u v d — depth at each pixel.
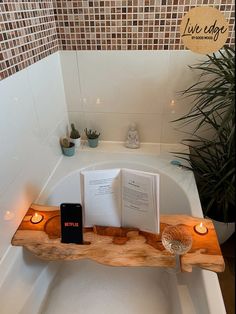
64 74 1.52
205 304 0.85
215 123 1.36
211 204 1.38
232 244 1.62
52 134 1.43
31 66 1.14
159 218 1.00
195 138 1.61
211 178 1.41
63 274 1.30
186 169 1.46
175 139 1.64
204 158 1.45
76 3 1.30
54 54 1.39
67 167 1.50
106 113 1.62
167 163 1.52
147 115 1.58
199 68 1.33
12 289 0.97
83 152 1.63
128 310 1.13
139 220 0.97
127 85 1.50
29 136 1.16
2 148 0.94
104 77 1.50
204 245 0.95
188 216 1.08
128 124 1.64
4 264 0.97
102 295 1.19
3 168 0.96
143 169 1.52
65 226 0.96
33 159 1.21
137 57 1.41
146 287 1.23
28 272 1.09
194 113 1.51
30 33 1.12
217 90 1.29
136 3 1.26
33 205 1.17
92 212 0.97
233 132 1.18
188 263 0.89
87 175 0.89
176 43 1.34
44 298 1.18
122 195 0.94
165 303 1.15
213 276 0.91
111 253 0.94
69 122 1.69
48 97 1.35
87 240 0.98
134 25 1.32
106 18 1.32
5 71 0.94
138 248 0.95
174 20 1.28
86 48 1.42
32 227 1.05
